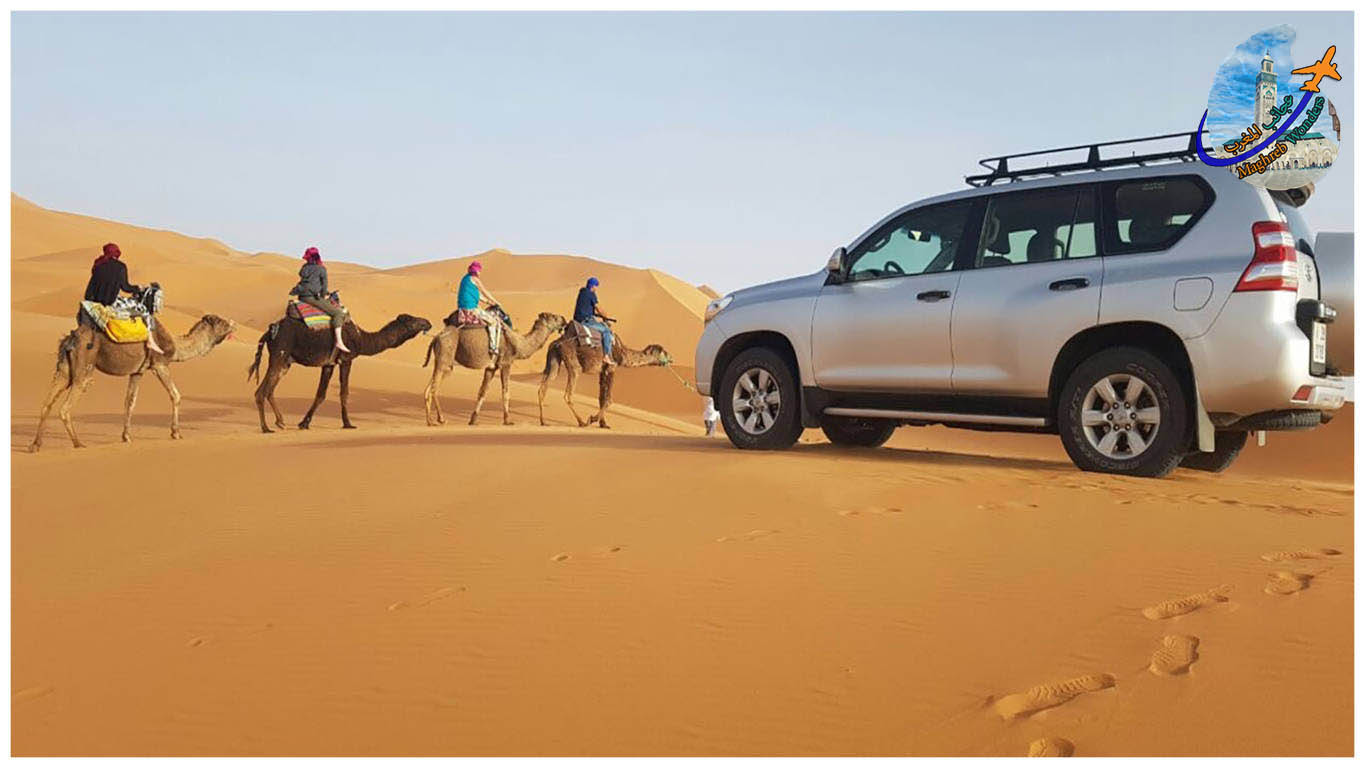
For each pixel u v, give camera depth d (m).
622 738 3.88
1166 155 9.29
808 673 4.40
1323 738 3.65
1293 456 25.64
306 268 21.17
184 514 8.40
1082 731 3.76
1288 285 8.53
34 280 90.62
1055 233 9.67
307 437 16.88
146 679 4.65
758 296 11.61
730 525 7.06
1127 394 9.11
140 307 17.34
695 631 4.96
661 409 54.59
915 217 10.60
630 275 104.38
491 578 5.97
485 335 23.77
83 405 27.12
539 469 9.88
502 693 4.33
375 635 5.10
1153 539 6.30
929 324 10.09
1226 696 3.99
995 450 29.23
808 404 11.00
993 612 5.04
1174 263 8.95
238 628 5.31
